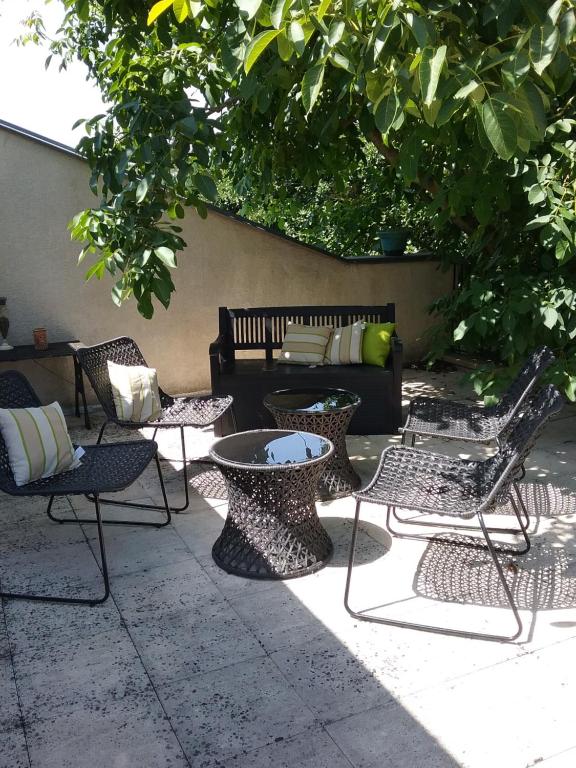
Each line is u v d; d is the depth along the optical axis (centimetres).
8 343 521
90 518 355
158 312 564
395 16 186
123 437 488
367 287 652
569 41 181
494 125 178
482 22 216
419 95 207
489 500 247
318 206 798
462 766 188
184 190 352
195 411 401
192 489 391
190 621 261
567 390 412
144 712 212
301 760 192
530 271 486
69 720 210
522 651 238
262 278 600
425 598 273
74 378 545
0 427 299
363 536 328
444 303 582
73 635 254
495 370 452
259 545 292
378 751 194
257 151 504
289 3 177
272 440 318
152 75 355
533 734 199
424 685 221
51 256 523
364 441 463
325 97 430
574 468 405
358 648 242
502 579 245
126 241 356
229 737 201
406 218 746
